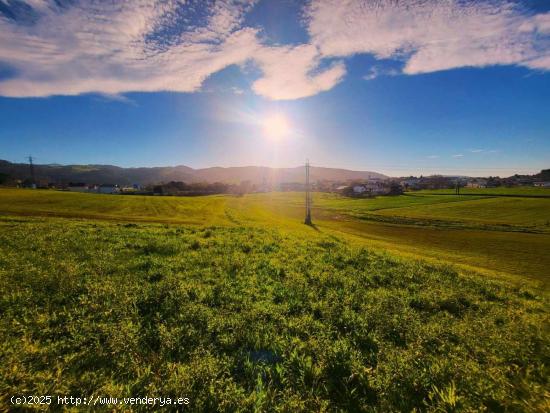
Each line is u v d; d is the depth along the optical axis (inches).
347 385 219.1
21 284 356.2
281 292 402.3
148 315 302.0
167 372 209.9
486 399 198.2
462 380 217.2
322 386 216.2
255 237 888.3
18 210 1775.3
